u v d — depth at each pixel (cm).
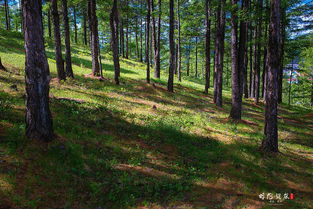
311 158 1038
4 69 1591
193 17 2639
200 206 556
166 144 943
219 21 1878
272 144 977
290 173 831
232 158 891
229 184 699
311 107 3341
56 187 526
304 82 3194
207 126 1291
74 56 3030
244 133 1250
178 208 538
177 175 711
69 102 1135
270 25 938
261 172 815
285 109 2741
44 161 583
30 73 628
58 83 1538
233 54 1419
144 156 795
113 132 947
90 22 2214
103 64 2917
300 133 1559
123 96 1625
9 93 1042
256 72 2731
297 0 1894
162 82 2592
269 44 950
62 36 4300
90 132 860
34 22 616
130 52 5991
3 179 472
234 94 1470
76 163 635
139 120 1148
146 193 589
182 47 4441
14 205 429
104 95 1527
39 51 634
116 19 2305
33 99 635
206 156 884
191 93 2464
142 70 3356
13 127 694
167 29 4238
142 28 4956
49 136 665
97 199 531
